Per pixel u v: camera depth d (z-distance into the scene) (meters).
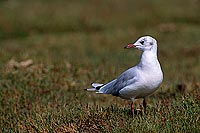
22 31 28.58
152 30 27.70
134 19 30.83
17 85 13.92
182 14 31.23
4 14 30.66
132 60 20.06
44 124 9.16
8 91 13.30
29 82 14.27
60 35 27.47
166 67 18.73
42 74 15.38
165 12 31.62
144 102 9.29
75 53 21.66
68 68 16.50
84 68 17.05
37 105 11.97
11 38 27.62
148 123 8.28
